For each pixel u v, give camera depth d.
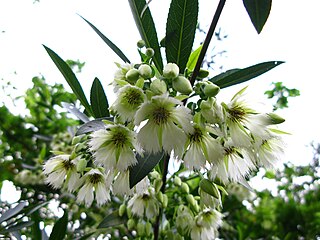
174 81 0.18
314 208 0.53
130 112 0.18
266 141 0.20
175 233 0.27
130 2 0.22
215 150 0.18
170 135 0.17
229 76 0.21
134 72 0.18
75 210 0.40
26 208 0.30
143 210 0.24
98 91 0.24
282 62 0.21
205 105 0.17
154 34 0.22
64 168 0.22
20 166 0.47
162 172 0.24
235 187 0.43
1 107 0.51
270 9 0.17
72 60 0.51
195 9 0.21
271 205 0.54
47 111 0.52
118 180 0.19
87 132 0.20
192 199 0.24
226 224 0.46
